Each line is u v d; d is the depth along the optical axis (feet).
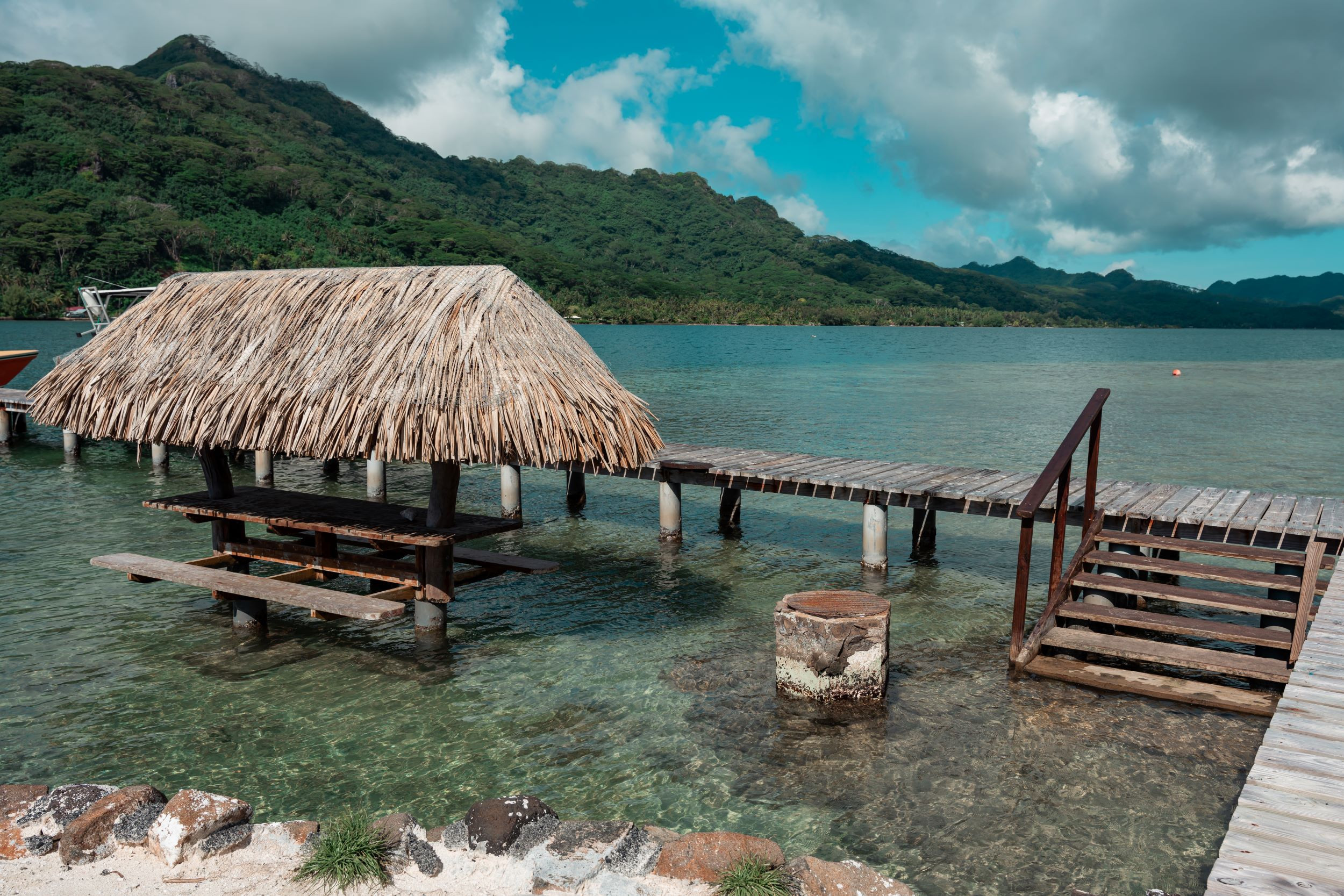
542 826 14.74
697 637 30.07
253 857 14.51
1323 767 13.55
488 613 32.58
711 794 19.43
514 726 22.88
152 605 32.73
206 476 30.55
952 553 43.01
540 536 45.29
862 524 48.75
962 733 22.47
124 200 635.25
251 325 26.63
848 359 253.44
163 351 27.14
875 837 17.76
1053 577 29.04
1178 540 29.86
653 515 50.39
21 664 26.84
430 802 19.04
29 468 65.21
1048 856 17.12
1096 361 266.98
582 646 29.12
